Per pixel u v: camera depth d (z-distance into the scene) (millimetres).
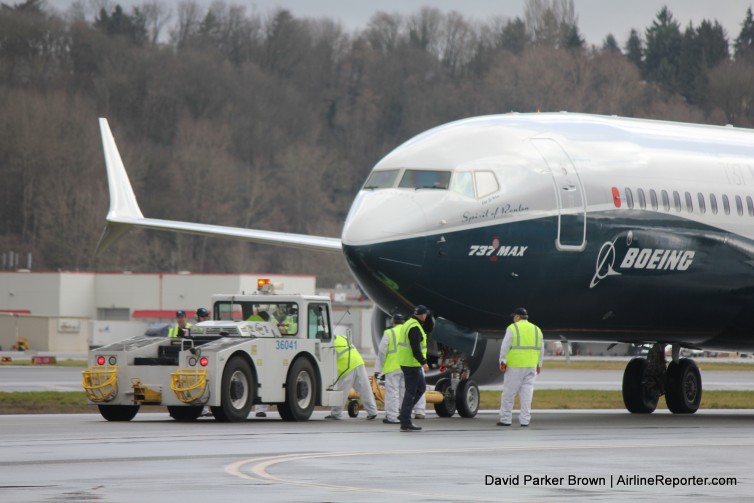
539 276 94875
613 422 98375
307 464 61062
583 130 101250
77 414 104500
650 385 114812
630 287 100188
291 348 95062
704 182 105062
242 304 102312
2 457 64000
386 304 93312
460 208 91500
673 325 106250
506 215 92938
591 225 96750
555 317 98375
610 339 106312
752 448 70750
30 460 62594
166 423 91250
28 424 89250
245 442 73125
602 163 99062
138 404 93188
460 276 91500
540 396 143625
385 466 60344
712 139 110250
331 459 63375
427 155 94062
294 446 70625
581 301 98250
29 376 181000
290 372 94812
